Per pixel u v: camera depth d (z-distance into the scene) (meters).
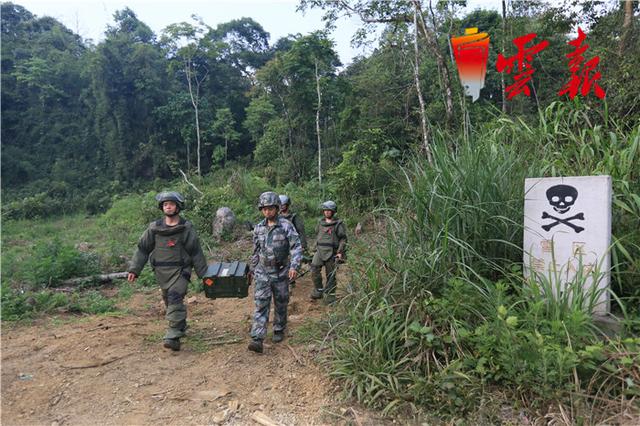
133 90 32.22
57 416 2.72
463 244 3.39
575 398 2.38
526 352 2.55
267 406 2.80
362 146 12.53
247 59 39.75
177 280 3.74
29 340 4.06
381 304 3.13
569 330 2.69
